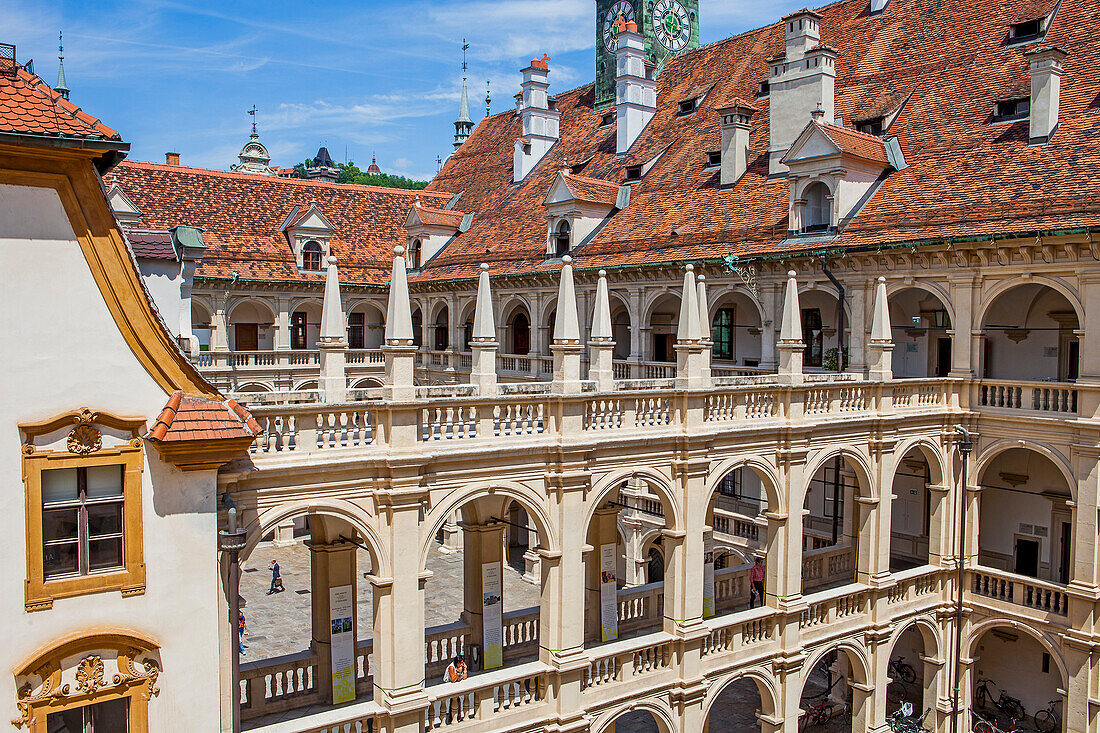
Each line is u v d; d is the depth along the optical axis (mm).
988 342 31688
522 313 48938
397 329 18812
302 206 52094
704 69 47594
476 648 23609
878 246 29406
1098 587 26125
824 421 25828
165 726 16203
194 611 16375
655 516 36375
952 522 29797
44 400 15016
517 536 44500
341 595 20891
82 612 15383
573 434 21234
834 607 26859
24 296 14773
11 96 14750
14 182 14547
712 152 41188
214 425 16031
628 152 46969
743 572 29266
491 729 20422
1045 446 27484
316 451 17906
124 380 15766
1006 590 28594
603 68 55062
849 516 33188
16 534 14836
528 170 54188
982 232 27391
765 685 25562
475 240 52562
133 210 43688
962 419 29375
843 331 31438
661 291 37250
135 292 15688
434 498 19422
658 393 22797
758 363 36969
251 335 52031
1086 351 26281
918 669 32938
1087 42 30984
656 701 23281
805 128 32594
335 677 20828
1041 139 29297
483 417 20062
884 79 37062
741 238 35156
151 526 15914
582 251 42250
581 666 21469
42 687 15094
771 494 25562
